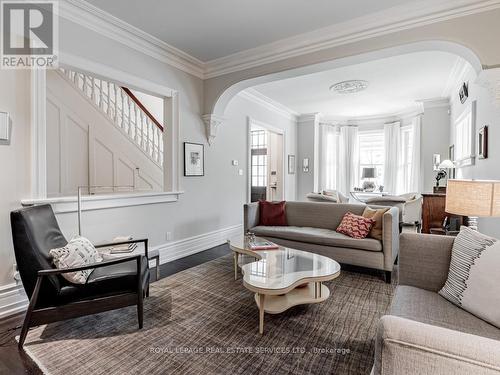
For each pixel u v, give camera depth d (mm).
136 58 3332
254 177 8391
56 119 3820
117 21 2979
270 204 4301
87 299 1978
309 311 2385
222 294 2725
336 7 2770
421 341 746
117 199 3180
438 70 4438
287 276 2168
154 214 3656
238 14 2889
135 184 4723
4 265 2344
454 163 5211
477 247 1592
